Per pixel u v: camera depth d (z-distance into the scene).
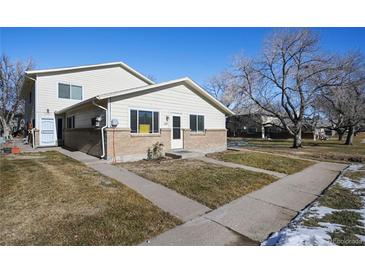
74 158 9.99
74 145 13.70
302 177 7.79
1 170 7.33
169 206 4.57
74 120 13.83
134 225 3.62
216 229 3.65
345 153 15.13
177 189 5.65
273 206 4.82
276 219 4.13
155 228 3.58
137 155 10.02
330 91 18.17
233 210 4.52
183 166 8.55
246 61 20.30
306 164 10.41
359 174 8.45
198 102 13.31
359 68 17.84
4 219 3.68
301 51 18.23
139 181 6.31
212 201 4.96
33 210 4.05
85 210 4.10
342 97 18.42
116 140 9.34
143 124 10.44
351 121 21.52
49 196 4.79
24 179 6.16
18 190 5.18
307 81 18.48
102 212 4.03
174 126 11.89
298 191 6.05
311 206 4.84
